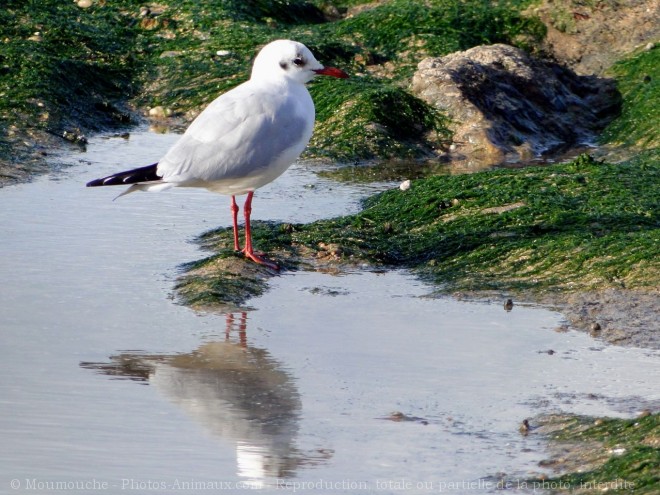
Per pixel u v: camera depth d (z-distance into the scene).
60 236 14.47
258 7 25.05
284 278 13.21
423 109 20.50
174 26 23.98
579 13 23.62
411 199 15.84
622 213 14.77
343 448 8.86
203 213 15.80
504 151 19.72
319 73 13.68
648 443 8.46
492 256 13.75
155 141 19.61
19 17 23.30
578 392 9.98
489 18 23.73
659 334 11.44
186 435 9.03
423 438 9.05
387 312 12.13
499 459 8.66
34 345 10.91
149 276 13.12
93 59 22.44
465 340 11.29
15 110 19.56
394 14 23.81
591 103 21.66
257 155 12.99
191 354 10.80
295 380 10.22
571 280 12.95
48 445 8.75
